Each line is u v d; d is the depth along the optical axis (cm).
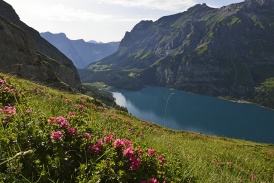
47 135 530
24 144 497
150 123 4284
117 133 888
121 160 516
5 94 928
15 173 424
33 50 6912
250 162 1747
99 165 486
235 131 19325
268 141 17088
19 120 577
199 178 683
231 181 903
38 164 457
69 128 589
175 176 580
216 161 1454
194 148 1925
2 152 467
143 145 757
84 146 552
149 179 494
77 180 463
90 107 2564
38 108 899
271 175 1505
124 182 466
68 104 1524
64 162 495
